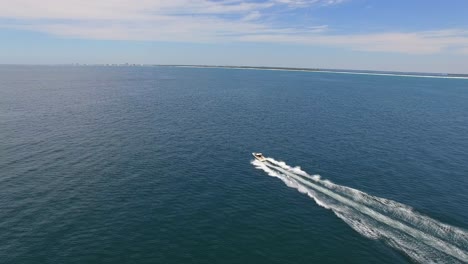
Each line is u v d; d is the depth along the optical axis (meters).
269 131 96.81
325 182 59.19
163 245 39.50
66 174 59.59
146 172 61.88
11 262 35.59
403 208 49.28
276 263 36.84
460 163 70.62
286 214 47.62
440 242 40.41
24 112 115.94
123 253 37.78
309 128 102.00
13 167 61.94
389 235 42.16
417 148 81.56
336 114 129.25
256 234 42.44
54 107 128.88
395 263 36.88
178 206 49.22
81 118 108.56
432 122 116.81
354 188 56.81
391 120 118.81
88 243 39.34
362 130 100.56
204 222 45.00
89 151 73.00
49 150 72.75
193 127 99.50
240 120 112.31
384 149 80.25
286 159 71.56
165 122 105.75
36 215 45.03
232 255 38.03
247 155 73.75
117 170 62.41
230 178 60.44
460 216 47.12
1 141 78.25
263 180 59.94
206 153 74.38
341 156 74.12
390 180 60.56
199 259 37.09
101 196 51.44
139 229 42.72
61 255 37.03
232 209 48.84
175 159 69.62
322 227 44.25
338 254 38.53
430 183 59.44
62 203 48.72
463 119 124.50
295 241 41.06
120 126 98.06
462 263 36.28
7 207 46.78
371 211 48.34
